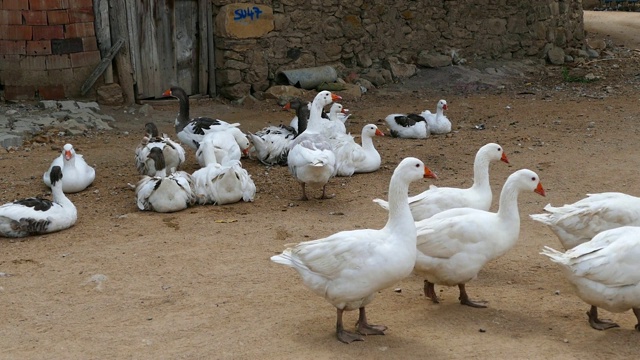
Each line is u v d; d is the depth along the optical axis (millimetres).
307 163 9344
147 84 16672
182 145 13680
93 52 16016
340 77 18625
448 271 6301
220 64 17438
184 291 6848
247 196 9828
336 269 5621
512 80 19609
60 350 5711
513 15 20828
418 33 19812
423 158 12148
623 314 6352
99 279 7105
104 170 11750
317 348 5695
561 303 6543
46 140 13422
